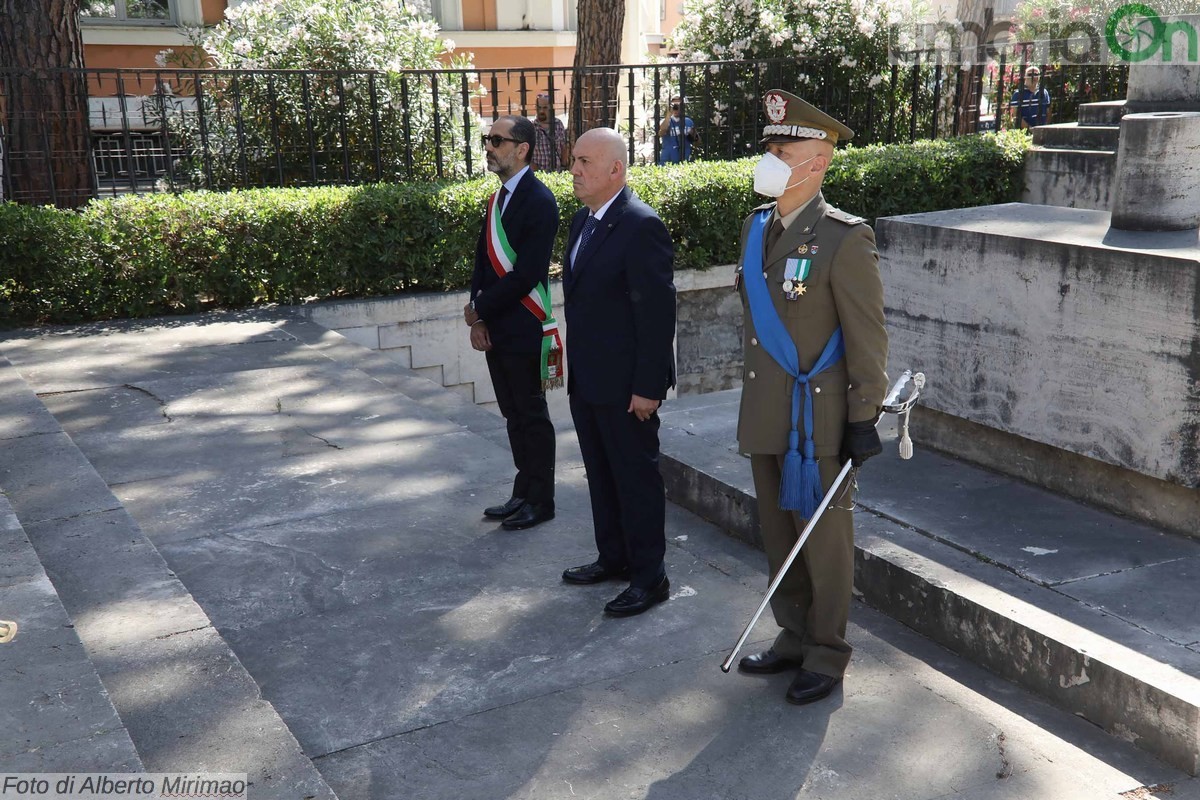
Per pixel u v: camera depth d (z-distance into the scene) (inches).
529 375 177.5
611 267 146.3
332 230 328.5
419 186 345.7
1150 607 141.9
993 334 183.5
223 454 213.5
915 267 196.2
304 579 161.9
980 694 134.7
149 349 286.4
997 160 397.4
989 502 177.9
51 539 160.4
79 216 309.0
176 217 315.3
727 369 387.9
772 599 136.6
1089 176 377.1
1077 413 171.3
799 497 124.0
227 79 386.3
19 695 111.8
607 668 137.6
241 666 127.5
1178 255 155.4
